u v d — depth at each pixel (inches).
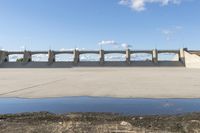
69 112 566.6
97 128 387.2
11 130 383.2
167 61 4992.6
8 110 613.9
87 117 482.0
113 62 5049.2
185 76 1887.3
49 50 5128.0
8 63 5034.5
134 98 796.6
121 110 593.0
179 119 464.8
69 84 1274.6
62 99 789.9
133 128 389.4
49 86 1184.8
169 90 995.9
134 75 2033.7
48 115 505.4
